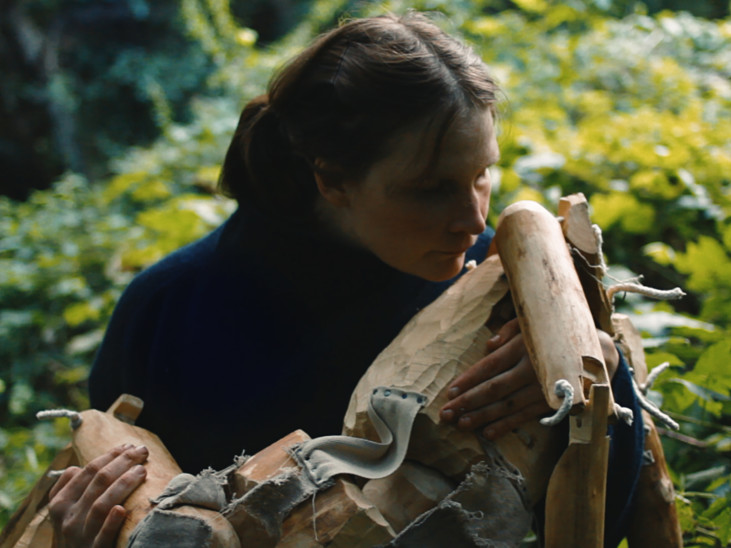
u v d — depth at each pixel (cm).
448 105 120
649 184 252
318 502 105
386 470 108
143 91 766
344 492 105
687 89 353
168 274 158
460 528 103
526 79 367
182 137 453
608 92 372
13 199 820
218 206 298
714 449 174
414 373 115
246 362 148
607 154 269
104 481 122
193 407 150
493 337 117
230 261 150
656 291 122
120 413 149
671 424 118
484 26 414
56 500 124
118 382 163
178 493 110
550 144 278
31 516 145
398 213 126
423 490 112
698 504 162
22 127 800
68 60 820
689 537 163
